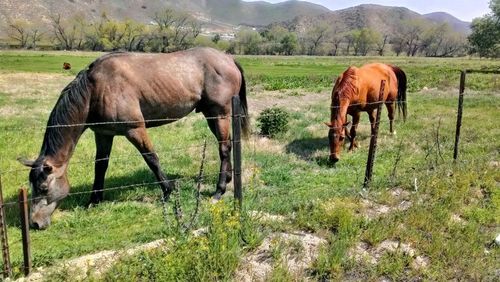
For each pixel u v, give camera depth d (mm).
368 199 6816
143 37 109750
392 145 10883
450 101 18484
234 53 117312
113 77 6520
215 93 7500
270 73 38500
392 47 147125
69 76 31984
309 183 8016
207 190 7738
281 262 4719
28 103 17844
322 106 17781
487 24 52438
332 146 9180
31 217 6000
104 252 5168
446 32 133500
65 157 6348
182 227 5309
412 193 6910
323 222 5789
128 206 6941
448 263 4941
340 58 87375
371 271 4734
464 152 9859
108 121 6559
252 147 10508
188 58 7355
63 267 4500
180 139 11500
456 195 6672
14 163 9031
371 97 10422
